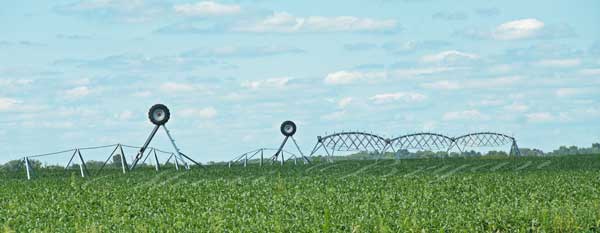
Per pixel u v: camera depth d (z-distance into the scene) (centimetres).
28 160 7119
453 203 4372
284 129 9794
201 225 3609
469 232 3428
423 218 3631
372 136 10719
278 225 3472
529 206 4016
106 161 7756
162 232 3459
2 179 6806
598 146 11769
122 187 5519
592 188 5109
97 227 3666
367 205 4147
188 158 8219
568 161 8894
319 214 3916
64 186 5722
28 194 5172
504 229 3547
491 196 4706
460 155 11269
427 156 11144
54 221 3925
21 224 3925
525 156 10656
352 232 3381
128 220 3819
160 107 8100
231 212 4088
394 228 3462
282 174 6844
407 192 4944
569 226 3531
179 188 5297
